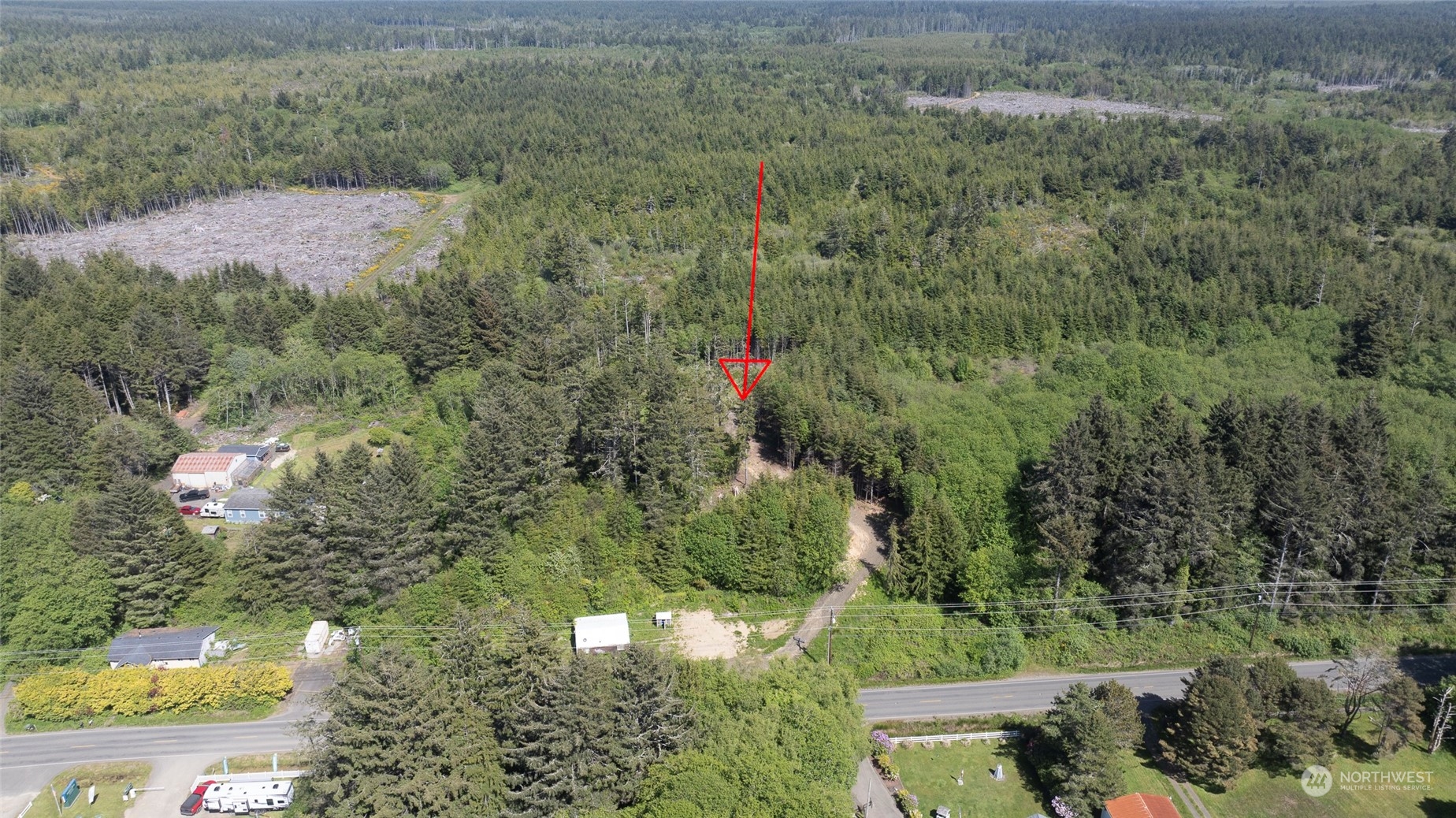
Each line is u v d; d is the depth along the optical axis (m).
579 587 110.19
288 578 105.00
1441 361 153.12
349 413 151.38
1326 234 195.75
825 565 113.62
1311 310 172.00
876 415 140.50
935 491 123.31
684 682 86.19
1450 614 109.88
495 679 82.19
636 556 114.62
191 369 156.88
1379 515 108.69
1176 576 108.88
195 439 143.62
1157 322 173.12
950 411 142.12
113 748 90.38
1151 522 107.00
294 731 91.12
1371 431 118.88
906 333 171.62
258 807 82.88
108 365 151.62
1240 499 109.44
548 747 74.19
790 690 87.06
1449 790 88.25
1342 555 110.25
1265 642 108.12
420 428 139.50
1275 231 199.50
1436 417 138.50
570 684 76.38
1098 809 84.12
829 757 79.69
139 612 102.31
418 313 165.88
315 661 101.56
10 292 181.88
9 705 95.69
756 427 145.75
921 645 108.25
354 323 167.12
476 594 105.38
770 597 114.50
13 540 102.88
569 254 193.88
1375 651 105.06
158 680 94.44
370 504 102.75
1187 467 110.00
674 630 108.75
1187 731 88.81
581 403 125.50
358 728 73.88
